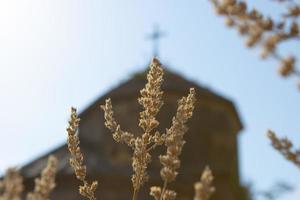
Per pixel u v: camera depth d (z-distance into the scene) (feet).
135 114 66.18
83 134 69.62
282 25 5.67
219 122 71.77
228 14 5.83
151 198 58.75
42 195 4.92
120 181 59.36
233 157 72.13
